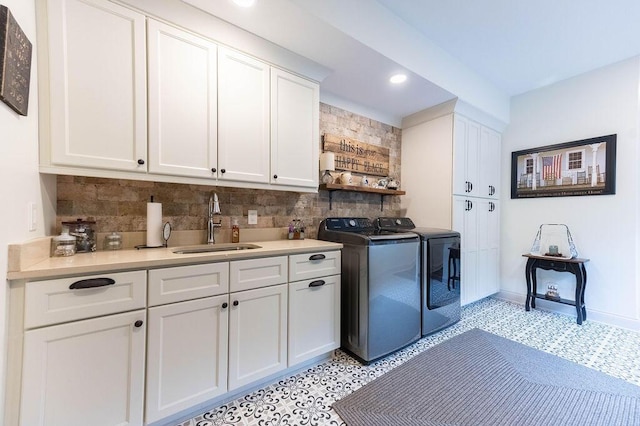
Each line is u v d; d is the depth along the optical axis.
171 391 1.32
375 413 1.48
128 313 1.21
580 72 2.91
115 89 1.37
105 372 1.16
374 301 2.03
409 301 2.28
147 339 1.26
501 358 2.07
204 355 1.42
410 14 2.07
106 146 1.35
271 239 2.33
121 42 1.38
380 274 2.07
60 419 1.06
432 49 2.41
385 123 3.25
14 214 1.02
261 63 1.88
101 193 1.62
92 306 1.13
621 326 2.65
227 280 1.50
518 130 3.42
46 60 1.22
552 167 3.11
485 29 2.23
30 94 1.14
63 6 1.25
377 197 3.18
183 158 1.58
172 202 1.86
